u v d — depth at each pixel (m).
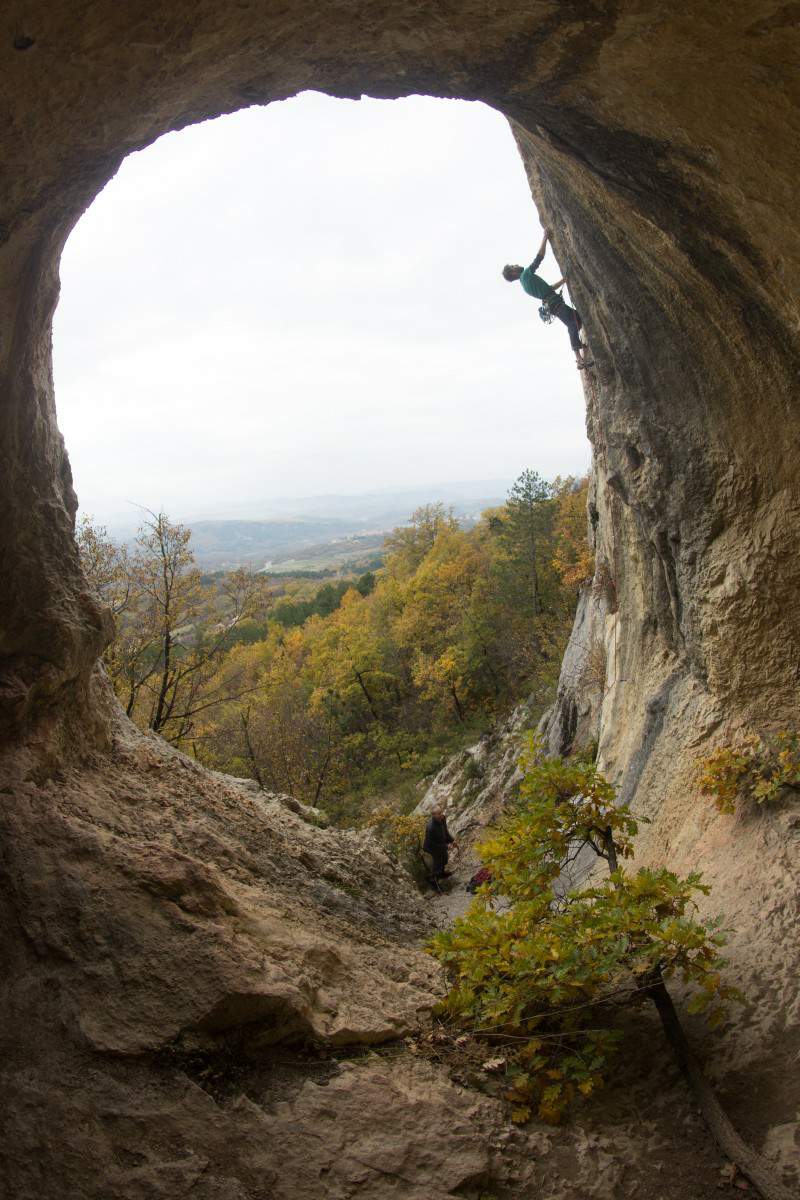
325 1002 3.92
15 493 4.33
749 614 6.16
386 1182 3.07
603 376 7.98
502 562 37.09
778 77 3.25
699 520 6.62
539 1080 3.82
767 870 5.14
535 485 35.28
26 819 4.00
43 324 4.26
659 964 4.05
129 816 4.76
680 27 3.21
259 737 23.59
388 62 3.94
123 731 6.30
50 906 3.65
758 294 4.74
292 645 47.00
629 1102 3.76
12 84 2.73
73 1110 2.98
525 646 30.94
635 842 7.23
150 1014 3.36
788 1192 3.08
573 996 4.08
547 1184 3.26
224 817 5.81
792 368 5.18
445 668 33.00
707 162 3.94
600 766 9.75
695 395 6.27
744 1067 3.80
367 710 39.50
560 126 4.42
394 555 61.59
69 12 2.59
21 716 4.36
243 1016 3.49
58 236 3.83
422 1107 3.44
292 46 3.51
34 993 3.35
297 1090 3.37
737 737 6.31
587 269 6.88
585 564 21.02
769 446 5.80
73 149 3.26
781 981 4.23
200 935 3.70
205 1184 2.88
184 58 3.14
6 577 4.31
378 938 5.30
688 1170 3.32
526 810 5.19
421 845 14.45
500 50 3.76
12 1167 2.78
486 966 4.20
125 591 14.48
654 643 8.76
